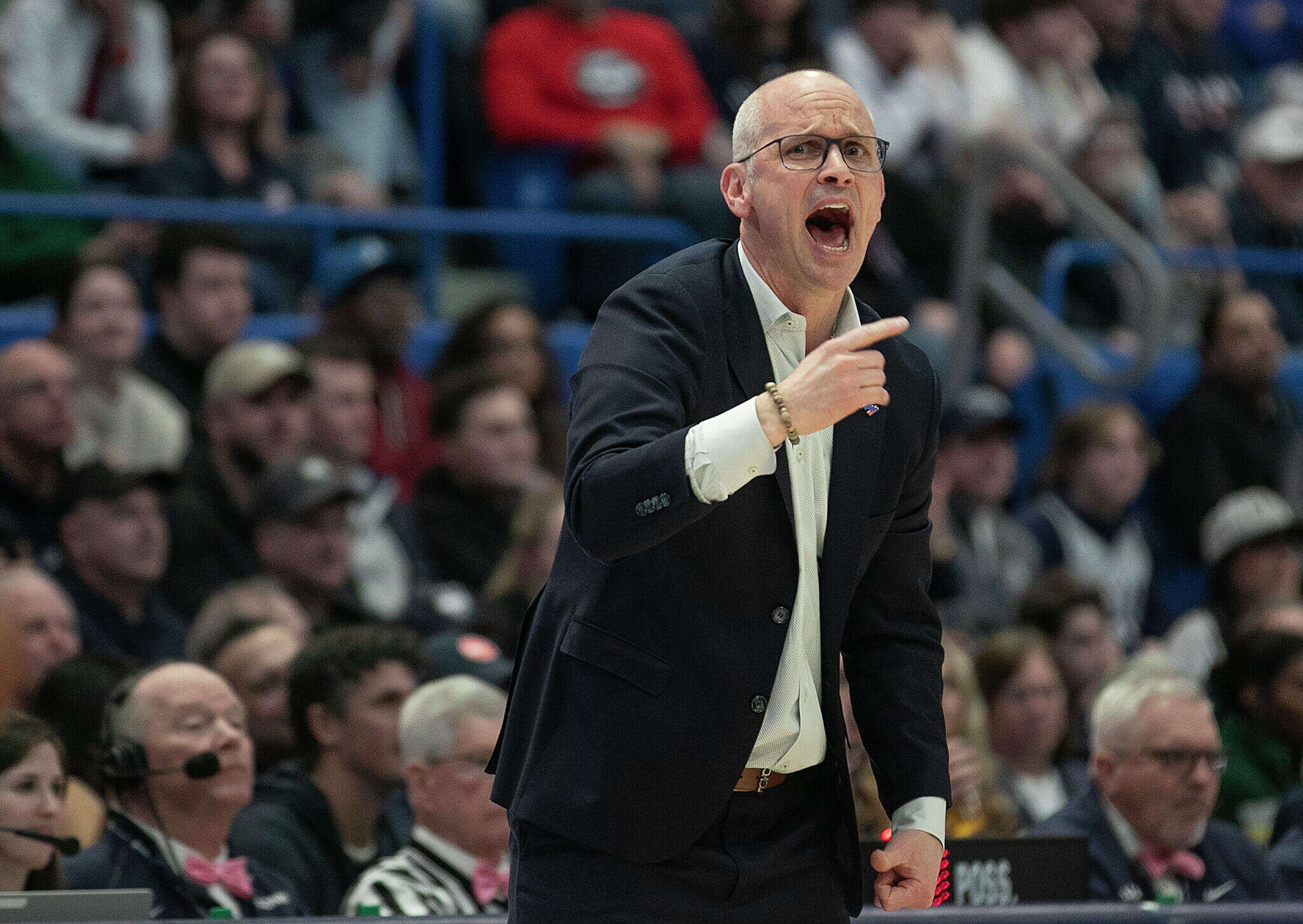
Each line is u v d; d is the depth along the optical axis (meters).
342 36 29.02
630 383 7.35
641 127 29.08
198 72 25.98
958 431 24.38
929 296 29.00
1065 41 32.41
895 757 8.30
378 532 20.94
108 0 26.89
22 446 19.08
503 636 18.81
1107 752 15.02
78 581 18.19
